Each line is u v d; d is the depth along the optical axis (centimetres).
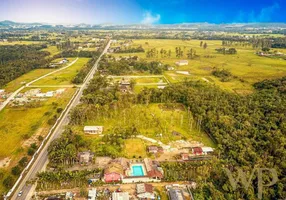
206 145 8262
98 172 6638
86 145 7925
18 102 11869
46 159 7312
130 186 6225
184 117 10462
